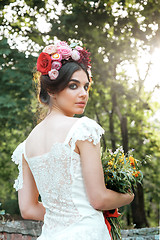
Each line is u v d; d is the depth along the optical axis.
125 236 4.62
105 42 9.32
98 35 9.30
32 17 9.38
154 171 11.66
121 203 1.54
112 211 1.69
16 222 4.26
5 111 9.07
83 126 1.48
